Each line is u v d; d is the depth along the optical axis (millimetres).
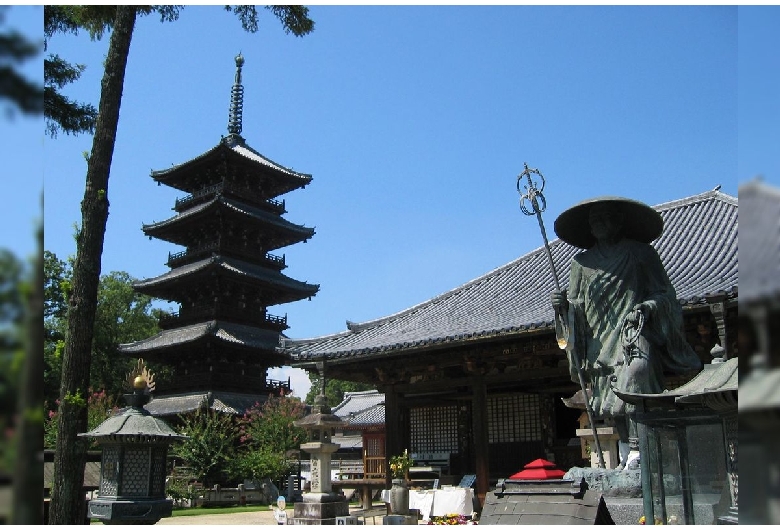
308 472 39125
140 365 12492
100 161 9883
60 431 9039
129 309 56625
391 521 14781
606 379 9719
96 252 9688
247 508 29641
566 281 22141
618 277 9781
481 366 20891
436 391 22625
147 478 11203
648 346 9203
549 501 6355
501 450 22688
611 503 8508
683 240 21438
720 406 5402
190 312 45156
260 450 34250
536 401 22359
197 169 47188
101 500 10961
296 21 12461
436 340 19109
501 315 20344
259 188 48781
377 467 23359
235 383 42438
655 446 6156
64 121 15312
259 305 46531
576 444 21219
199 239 47094
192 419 37938
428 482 21750
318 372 22219
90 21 11984
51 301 39906
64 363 9289
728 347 15086
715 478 5711
